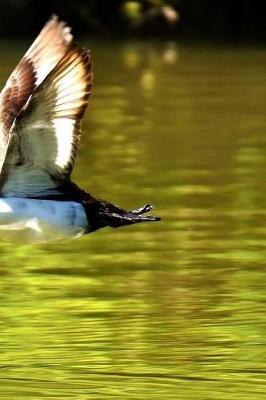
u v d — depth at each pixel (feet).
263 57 134.72
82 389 36.32
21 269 50.98
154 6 163.43
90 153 76.02
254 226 57.72
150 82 112.06
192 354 39.78
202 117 90.58
